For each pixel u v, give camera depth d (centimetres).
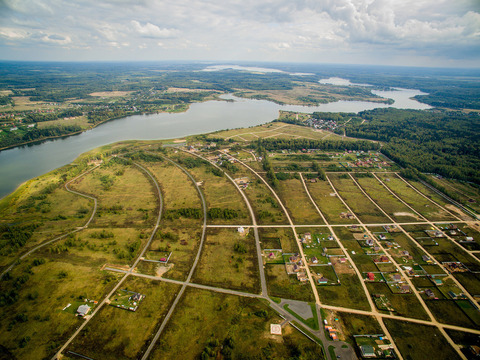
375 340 9706
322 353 9225
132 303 11075
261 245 14725
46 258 13562
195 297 11419
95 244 14688
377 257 13838
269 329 10050
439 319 10638
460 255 14088
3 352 9225
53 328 10062
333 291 11825
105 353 9231
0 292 11588
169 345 9488
